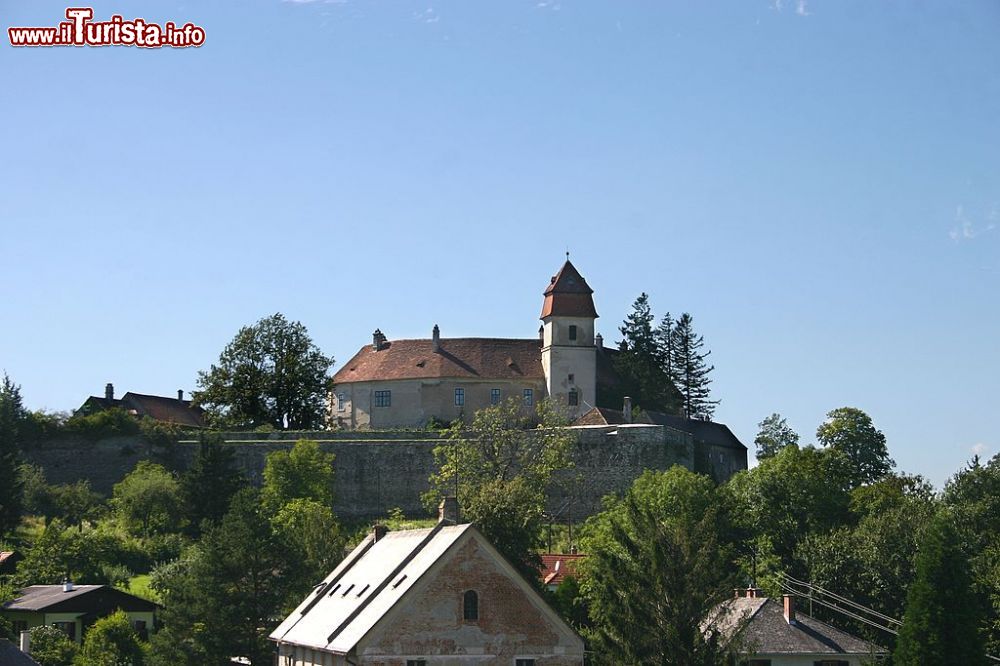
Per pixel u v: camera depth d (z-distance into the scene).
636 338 197.62
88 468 158.88
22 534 138.75
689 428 170.50
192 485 142.50
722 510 119.75
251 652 90.25
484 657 70.88
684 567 77.94
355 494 154.88
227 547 91.69
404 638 70.19
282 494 147.62
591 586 85.44
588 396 169.12
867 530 108.94
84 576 119.81
